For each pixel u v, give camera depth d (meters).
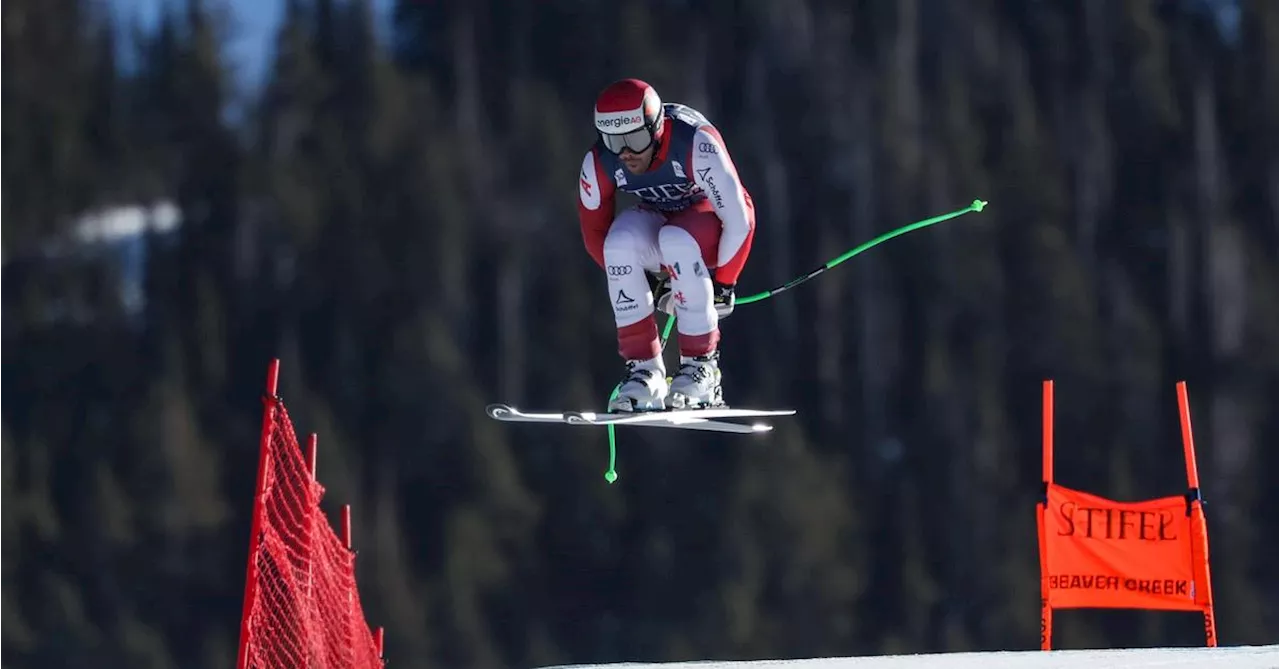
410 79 177.88
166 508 137.75
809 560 137.50
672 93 181.12
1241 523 152.62
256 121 173.00
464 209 166.50
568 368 157.25
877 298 164.25
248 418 153.12
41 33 171.12
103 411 150.38
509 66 185.75
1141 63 186.25
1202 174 181.62
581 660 135.12
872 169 169.25
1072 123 186.25
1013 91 181.75
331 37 177.12
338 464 141.50
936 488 150.38
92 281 160.50
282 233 162.25
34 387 152.25
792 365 162.75
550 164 171.38
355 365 155.38
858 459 155.62
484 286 162.75
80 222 167.12
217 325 157.12
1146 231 179.75
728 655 132.25
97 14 175.25
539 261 164.38
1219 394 164.50
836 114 172.38
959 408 153.62
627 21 183.50
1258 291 171.88
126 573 134.75
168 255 163.38
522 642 135.88
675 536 140.38
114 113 172.38
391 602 132.00
